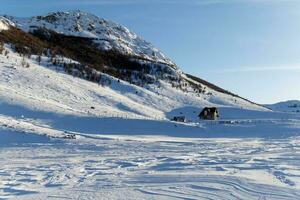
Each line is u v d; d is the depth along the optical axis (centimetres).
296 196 1067
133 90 10475
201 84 16012
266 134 4506
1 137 3362
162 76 14100
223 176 1358
